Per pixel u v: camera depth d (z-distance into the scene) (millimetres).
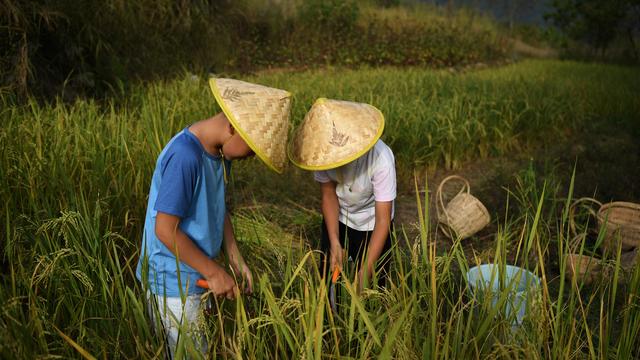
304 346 1907
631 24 17188
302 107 6691
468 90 8656
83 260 2418
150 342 2197
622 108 9125
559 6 18438
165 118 4984
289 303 2033
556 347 2137
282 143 2123
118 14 7844
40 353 1963
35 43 6520
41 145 3566
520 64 15367
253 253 3176
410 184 6066
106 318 2172
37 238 2371
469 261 4203
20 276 2277
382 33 15969
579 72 13141
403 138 6148
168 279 2156
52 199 3062
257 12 14008
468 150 6848
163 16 8898
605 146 7176
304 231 4449
